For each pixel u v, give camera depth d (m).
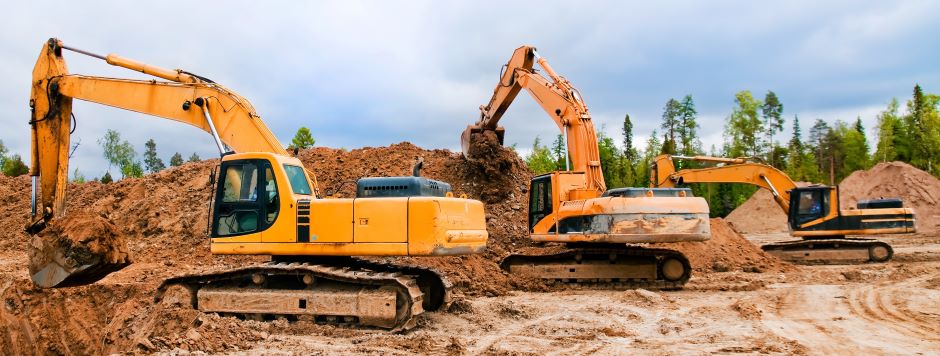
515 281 15.46
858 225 22.55
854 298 13.28
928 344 8.88
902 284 15.44
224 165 10.77
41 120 12.62
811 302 12.83
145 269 16.70
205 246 18.62
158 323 9.98
